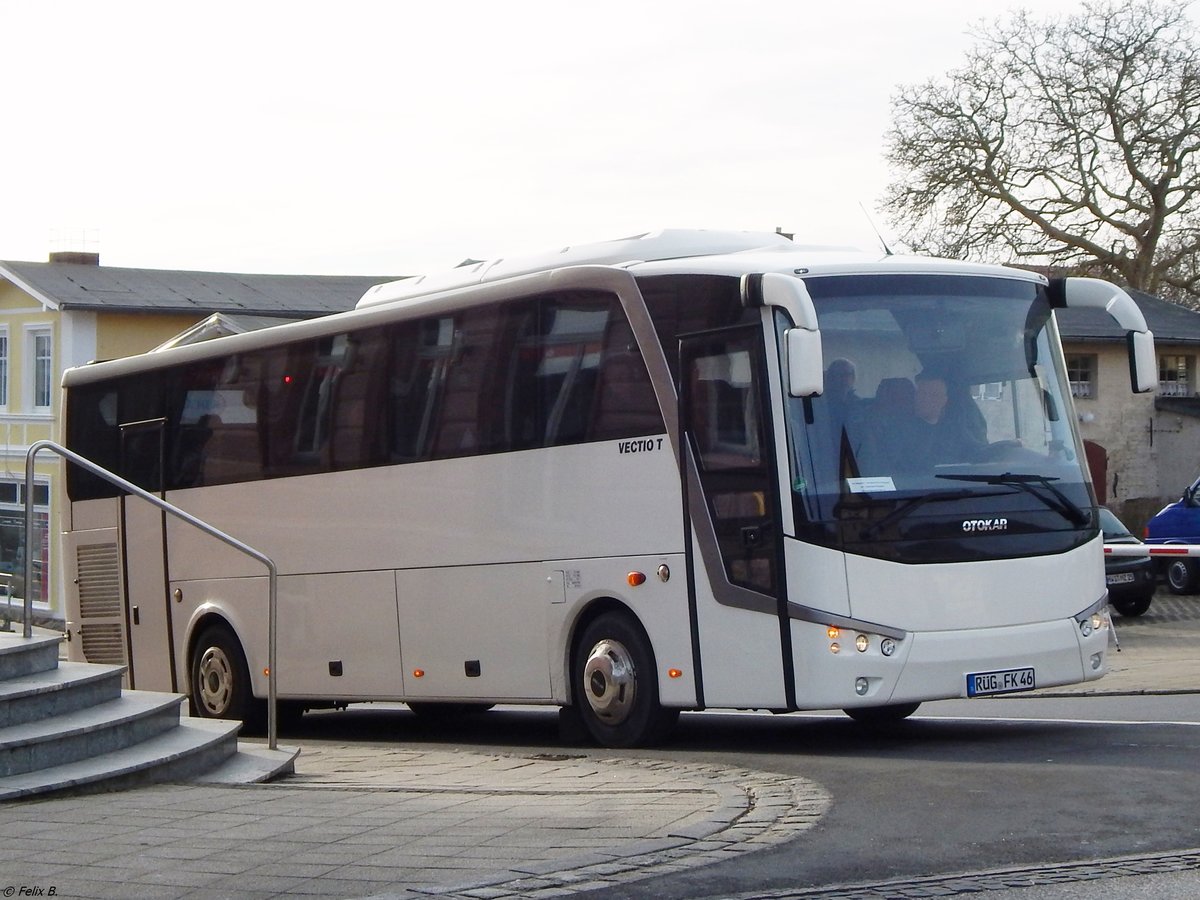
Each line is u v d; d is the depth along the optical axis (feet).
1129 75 168.76
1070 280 44.01
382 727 61.77
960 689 39.93
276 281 183.01
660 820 29.60
